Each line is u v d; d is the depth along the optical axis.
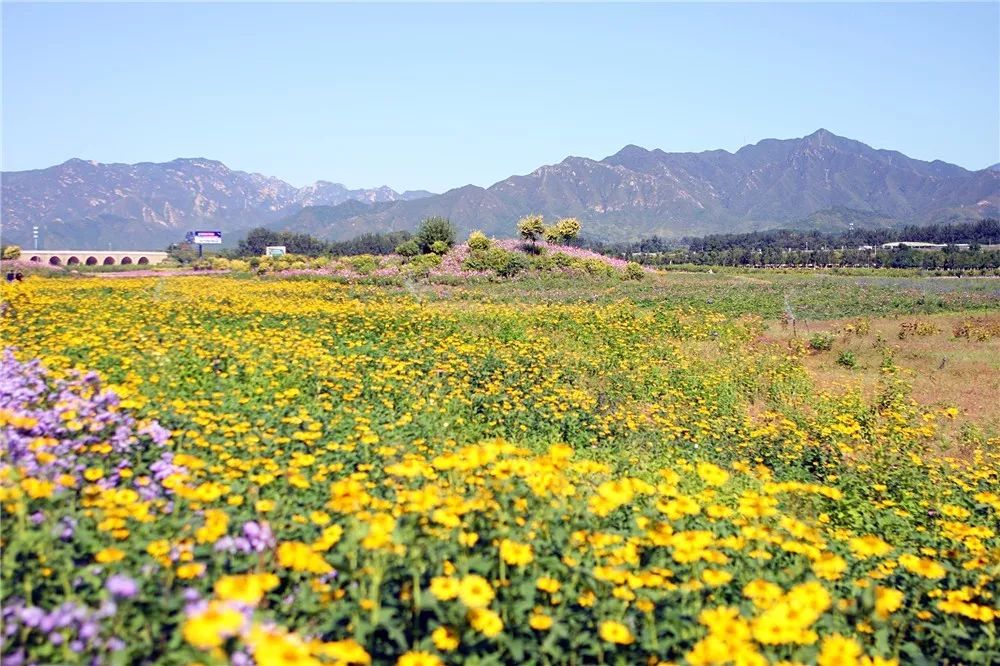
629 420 12.48
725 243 156.62
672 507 5.27
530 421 12.05
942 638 4.98
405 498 5.25
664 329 24.53
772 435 12.45
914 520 8.71
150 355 13.40
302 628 3.85
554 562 4.57
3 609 3.58
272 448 7.90
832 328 27.86
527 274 47.34
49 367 10.50
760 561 5.43
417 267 45.66
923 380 19.17
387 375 13.80
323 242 121.81
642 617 4.56
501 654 4.07
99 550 4.34
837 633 4.62
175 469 5.81
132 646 3.49
